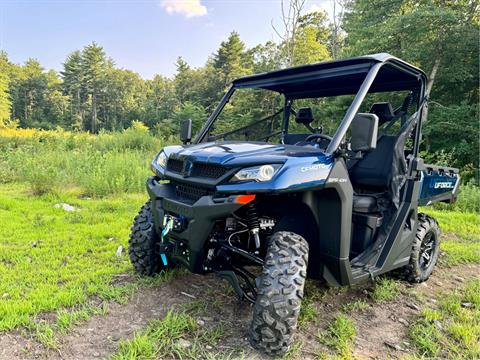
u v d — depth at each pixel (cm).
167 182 299
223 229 248
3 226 463
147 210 322
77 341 227
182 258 254
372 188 349
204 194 243
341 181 235
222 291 303
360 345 242
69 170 792
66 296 276
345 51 1722
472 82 1396
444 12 1236
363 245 305
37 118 6719
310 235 261
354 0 1692
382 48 1456
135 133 1553
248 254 238
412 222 325
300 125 415
